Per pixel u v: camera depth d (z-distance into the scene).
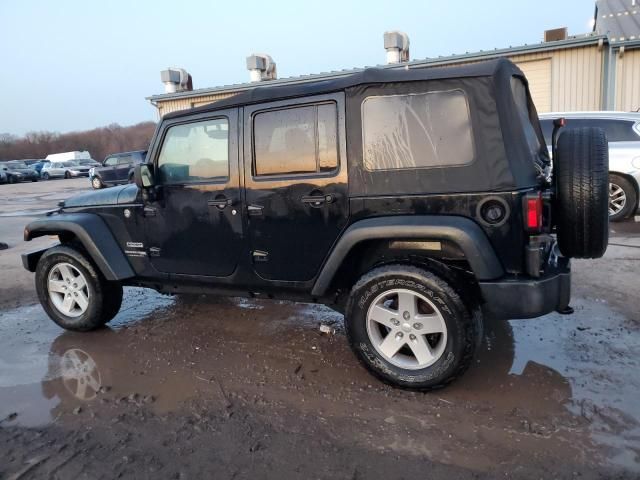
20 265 7.46
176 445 2.73
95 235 4.18
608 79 13.73
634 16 15.05
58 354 4.04
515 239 2.89
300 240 3.45
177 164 3.90
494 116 2.89
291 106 3.38
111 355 3.96
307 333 4.25
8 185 33.41
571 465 2.42
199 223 3.83
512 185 2.86
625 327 3.99
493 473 2.39
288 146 3.41
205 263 3.89
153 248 4.11
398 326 3.15
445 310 2.97
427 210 3.04
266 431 2.83
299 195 3.39
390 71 3.14
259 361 3.74
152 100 20.77
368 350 3.23
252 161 3.55
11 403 3.26
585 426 2.72
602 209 2.99
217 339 4.20
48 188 27.59
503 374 3.35
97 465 2.59
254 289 3.77
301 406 3.08
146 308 5.09
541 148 3.92
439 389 3.15
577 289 4.93
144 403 3.19
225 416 3.00
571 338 3.85
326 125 3.28
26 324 4.81
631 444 2.55
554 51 14.47
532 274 2.87
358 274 3.45
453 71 2.98
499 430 2.73
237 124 3.57
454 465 2.46
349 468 2.48
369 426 2.83
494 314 2.92
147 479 2.46
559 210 3.08
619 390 3.07
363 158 3.17
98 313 4.34
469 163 2.94
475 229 2.92
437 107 3.00
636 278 5.16
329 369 3.56
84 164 40.47
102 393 3.34
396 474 2.42
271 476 2.45
